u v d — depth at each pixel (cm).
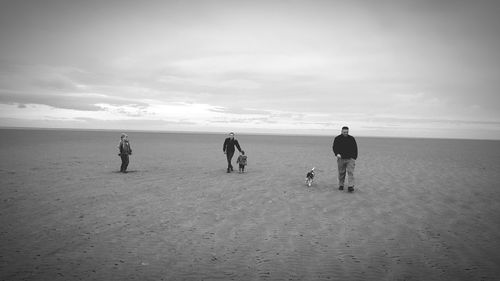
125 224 862
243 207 1069
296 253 673
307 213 998
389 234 802
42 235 765
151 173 1847
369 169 2145
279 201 1163
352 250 693
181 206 1072
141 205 1077
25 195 1194
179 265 607
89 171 1877
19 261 614
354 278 562
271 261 631
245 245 718
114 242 725
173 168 2106
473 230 841
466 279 563
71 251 669
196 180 1620
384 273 583
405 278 564
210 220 911
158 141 7150
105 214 958
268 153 3688
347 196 1261
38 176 1647
